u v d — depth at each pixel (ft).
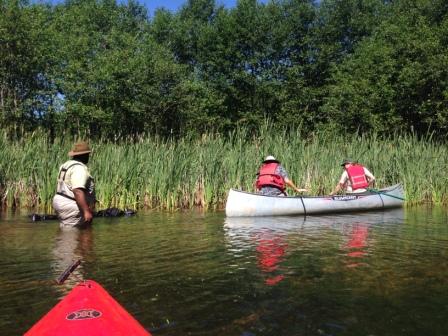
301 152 43.16
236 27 113.60
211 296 13.92
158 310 12.76
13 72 76.43
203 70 119.85
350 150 46.55
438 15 90.38
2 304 13.19
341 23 117.70
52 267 17.15
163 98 93.15
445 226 28.50
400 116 79.05
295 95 109.70
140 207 40.11
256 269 16.99
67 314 9.89
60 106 78.74
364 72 87.15
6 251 19.88
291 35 115.34
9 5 73.61
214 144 43.70
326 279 15.70
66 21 97.35
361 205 38.50
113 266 17.35
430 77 75.92
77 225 26.63
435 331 11.53
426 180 45.57
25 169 39.91
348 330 11.54
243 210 33.65
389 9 122.83
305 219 32.89
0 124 69.51
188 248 20.83
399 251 20.20
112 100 86.07
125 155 41.37
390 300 13.64
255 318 12.21
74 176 25.41
